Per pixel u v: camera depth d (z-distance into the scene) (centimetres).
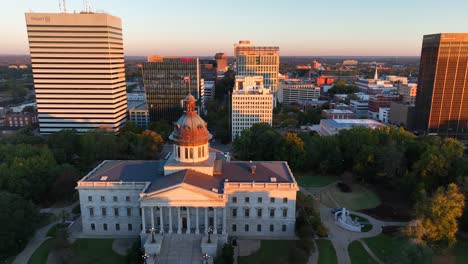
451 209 9412
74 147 18225
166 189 9581
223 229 9956
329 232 10850
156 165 11631
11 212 9844
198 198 9688
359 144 16138
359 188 14438
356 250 9869
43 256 9606
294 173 16275
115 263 9312
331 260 9400
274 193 10494
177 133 10844
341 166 15975
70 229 11106
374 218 11756
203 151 11012
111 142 17425
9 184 12256
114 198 10669
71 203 12862
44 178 13200
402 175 14025
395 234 10588
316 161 16250
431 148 13538
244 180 10694
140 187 10531
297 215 11444
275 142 17275
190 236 9912
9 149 15250
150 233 9844
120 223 10831
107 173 11100
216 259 9219
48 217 11775
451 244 9350
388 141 16462
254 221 10738
